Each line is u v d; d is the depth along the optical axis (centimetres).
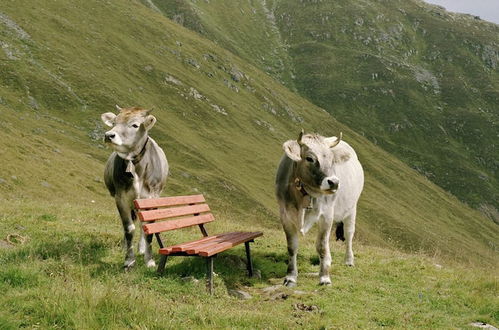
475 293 1094
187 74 16675
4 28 12612
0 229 1258
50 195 4453
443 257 1728
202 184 10419
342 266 1286
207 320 768
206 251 914
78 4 16775
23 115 9712
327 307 916
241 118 15975
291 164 1072
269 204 10831
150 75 14988
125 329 693
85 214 1777
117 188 1075
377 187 16500
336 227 1362
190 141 12575
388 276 1223
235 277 1098
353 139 19900
